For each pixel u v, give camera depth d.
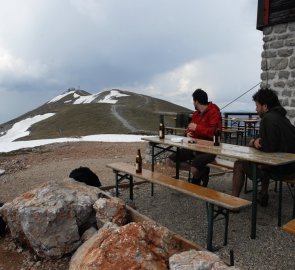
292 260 3.70
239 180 4.91
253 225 4.25
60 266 4.03
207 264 2.72
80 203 4.43
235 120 11.58
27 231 4.14
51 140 17.02
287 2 7.63
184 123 11.23
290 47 7.68
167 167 8.63
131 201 5.49
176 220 5.05
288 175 4.65
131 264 3.04
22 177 8.19
